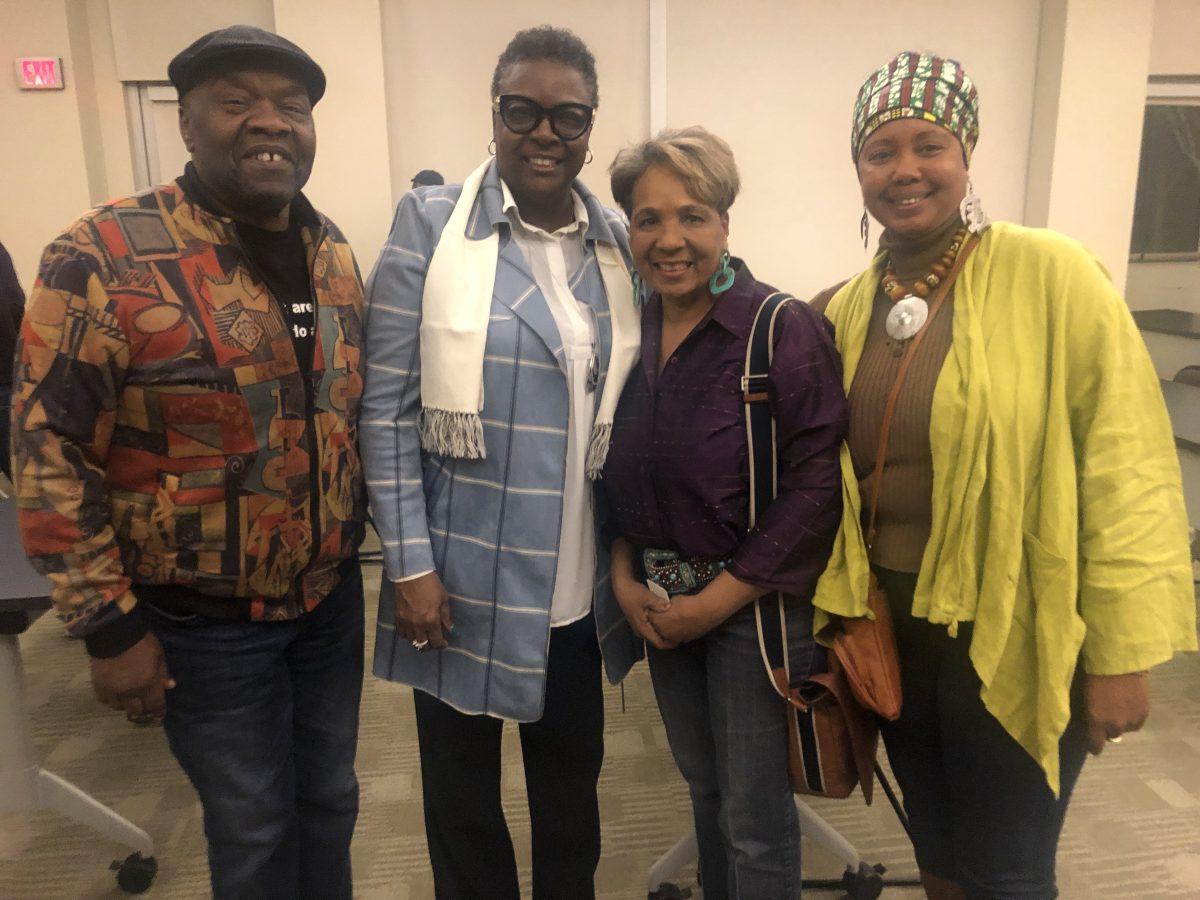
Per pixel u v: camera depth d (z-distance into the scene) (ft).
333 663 4.48
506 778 7.21
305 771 4.51
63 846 6.45
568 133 4.03
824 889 5.92
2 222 11.63
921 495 3.88
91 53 11.71
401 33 11.76
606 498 4.52
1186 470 12.67
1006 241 3.76
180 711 3.85
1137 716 3.48
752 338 3.93
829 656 4.16
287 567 3.88
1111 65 12.16
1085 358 3.52
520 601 4.19
